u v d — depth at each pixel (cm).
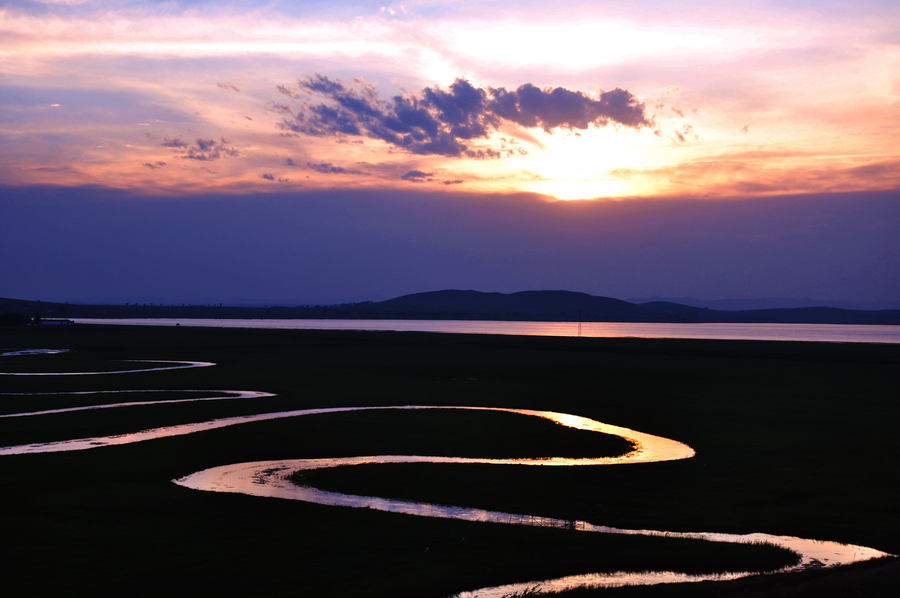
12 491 2441
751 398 5166
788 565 1759
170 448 3244
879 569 1639
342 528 2027
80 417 4138
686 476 2739
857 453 3203
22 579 1633
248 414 4300
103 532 1978
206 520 2095
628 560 1789
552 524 2098
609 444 3431
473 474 2755
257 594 1562
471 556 1806
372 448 3297
